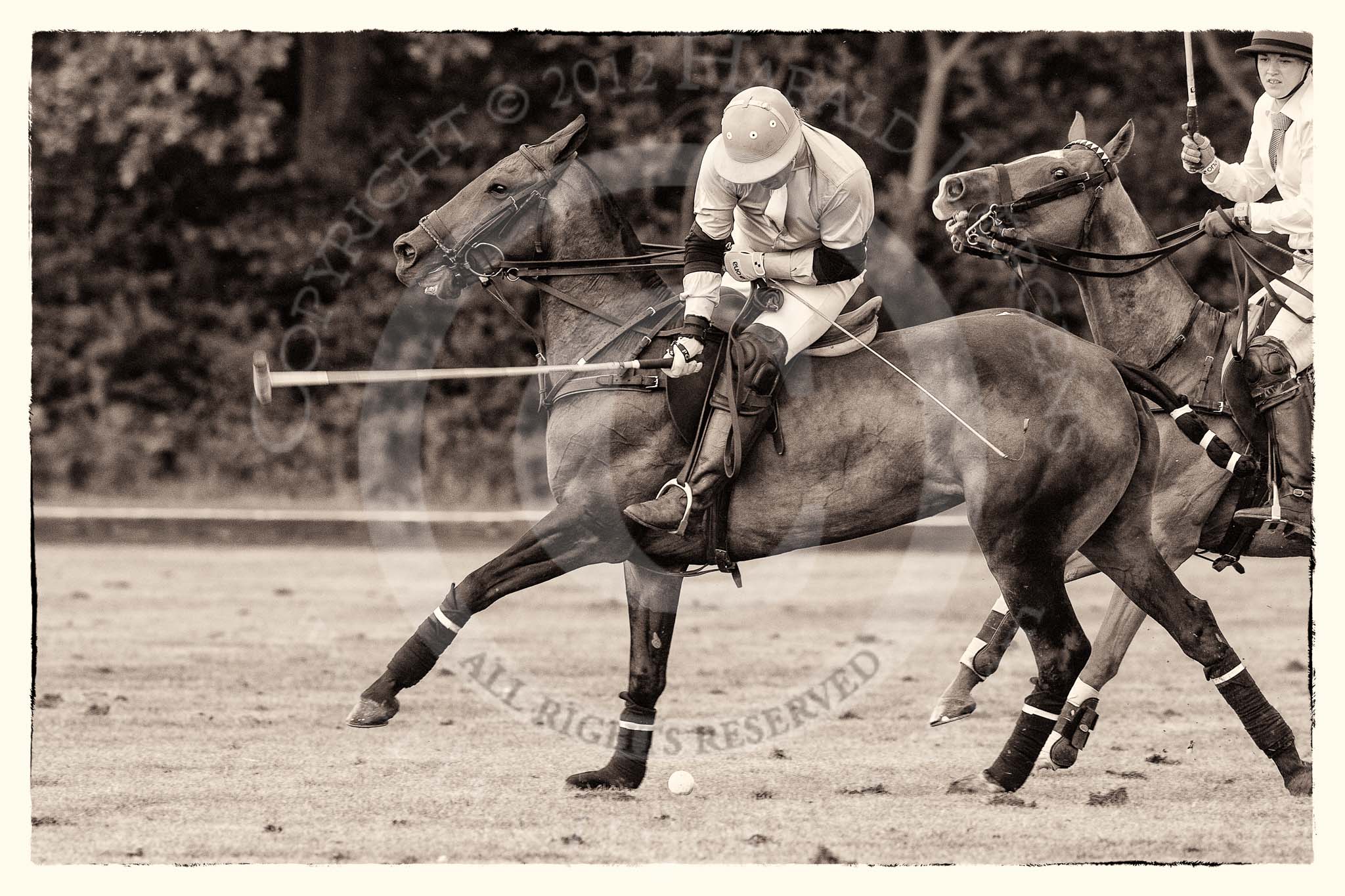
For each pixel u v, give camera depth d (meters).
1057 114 24.28
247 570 18.23
